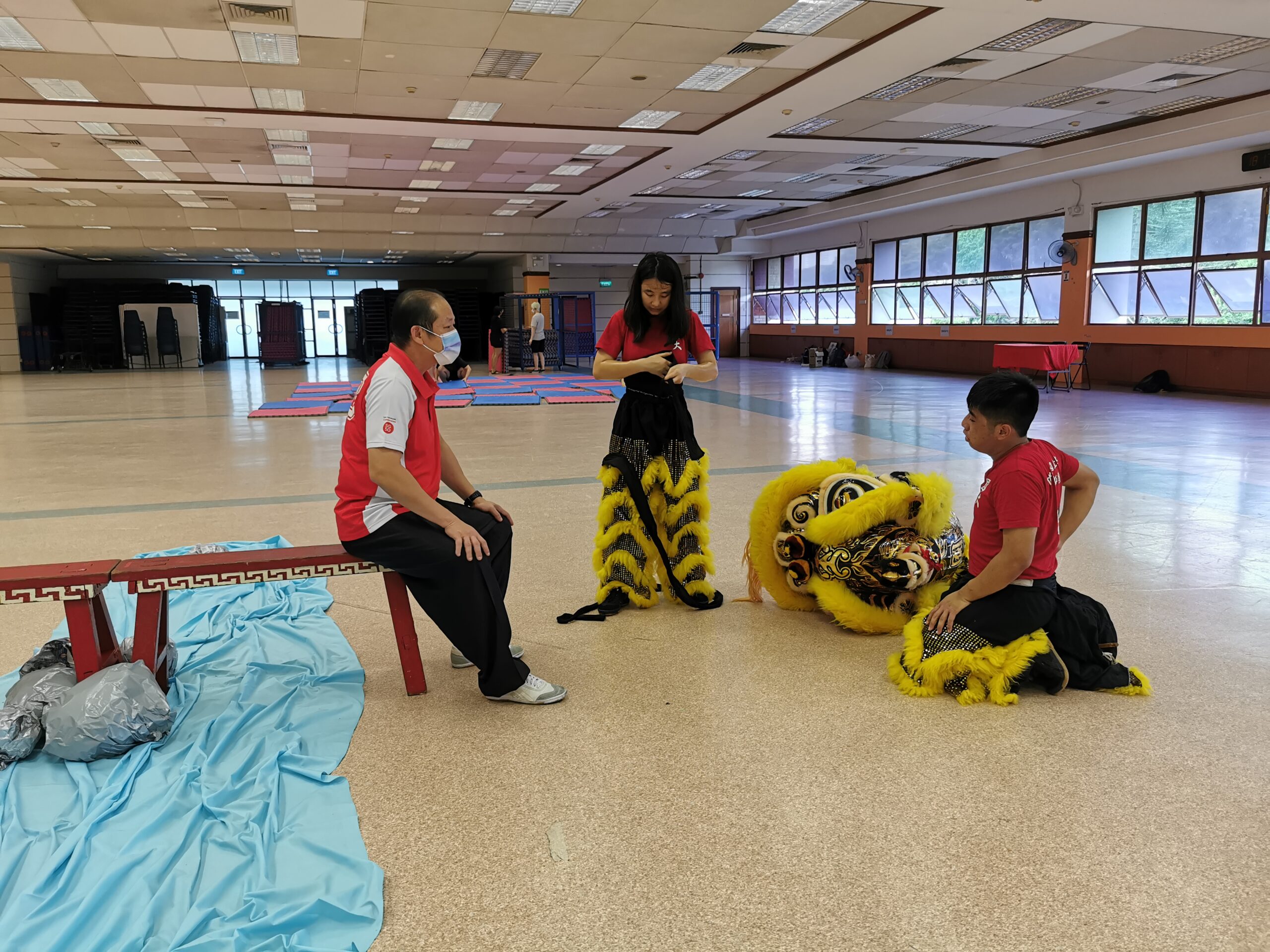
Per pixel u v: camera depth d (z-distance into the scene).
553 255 25.44
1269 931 1.62
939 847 1.90
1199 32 8.59
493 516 2.86
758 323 27.28
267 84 9.74
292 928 1.63
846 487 3.28
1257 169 12.57
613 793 2.14
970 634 2.66
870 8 7.88
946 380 17.09
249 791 2.13
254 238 22.47
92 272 29.09
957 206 18.64
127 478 6.65
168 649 2.76
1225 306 13.46
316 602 3.62
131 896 1.71
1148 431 8.99
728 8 7.75
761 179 17.50
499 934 1.63
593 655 3.06
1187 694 2.68
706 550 3.56
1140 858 1.85
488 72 9.54
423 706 2.68
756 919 1.67
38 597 2.38
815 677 2.86
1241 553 4.25
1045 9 7.91
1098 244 15.46
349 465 2.54
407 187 17.41
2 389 16.95
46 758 2.33
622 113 11.58
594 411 11.72
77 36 8.09
